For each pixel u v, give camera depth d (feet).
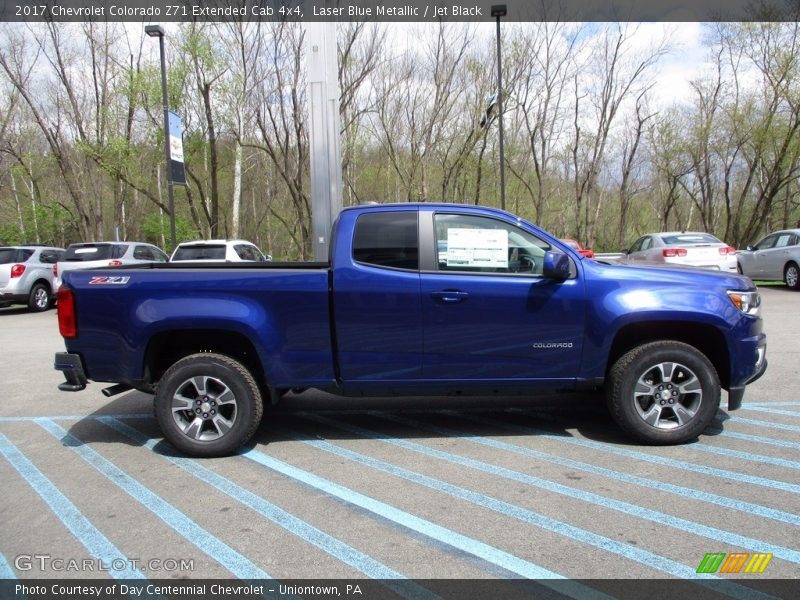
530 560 9.12
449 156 99.50
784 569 8.71
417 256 13.99
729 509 10.68
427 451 14.19
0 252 48.37
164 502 11.51
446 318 13.76
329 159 32.01
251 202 119.96
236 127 76.43
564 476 12.39
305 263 15.97
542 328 13.83
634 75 101.81
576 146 104.88
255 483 12.39
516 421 16.62
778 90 80.02
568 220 138.82
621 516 10.51
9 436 15.90
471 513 10.78
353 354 13.94
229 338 14.62
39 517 10.95
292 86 79.46
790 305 39.55
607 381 14.21
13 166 92.02
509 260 14.07
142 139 75.77
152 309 13.71
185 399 13.94
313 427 16.35
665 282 13.91
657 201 136.15
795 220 123.54
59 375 24.11
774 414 16.39
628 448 14.02
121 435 15.93
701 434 14.84
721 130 95.55
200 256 36.40
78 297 13.92
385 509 11.03
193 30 67.15
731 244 103.09
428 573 8.82
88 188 95.35
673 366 13.73
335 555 9.40
